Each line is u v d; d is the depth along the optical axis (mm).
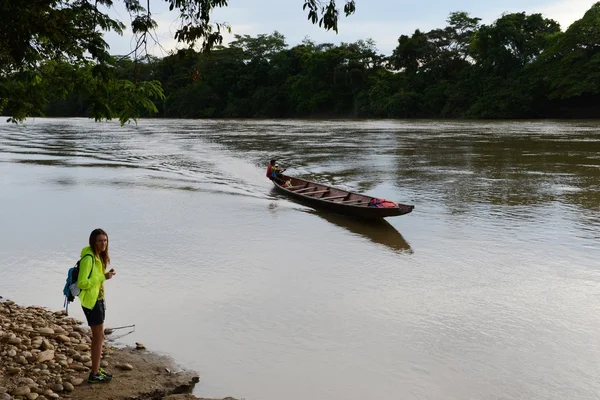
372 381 7672
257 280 11680
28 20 6691
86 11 7137
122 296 10672
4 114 100375
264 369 7945
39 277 11758
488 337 9016
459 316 9844
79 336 8266
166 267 12484
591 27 80500
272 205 19750
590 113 86125
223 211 18625
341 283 11531
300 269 12422
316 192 21000
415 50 106562
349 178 26922
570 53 83875
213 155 37344
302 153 38375
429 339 8953
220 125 81875
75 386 6781
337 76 113438
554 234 15219
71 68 8055
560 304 10359
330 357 8344
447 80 104875
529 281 11594
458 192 22172
